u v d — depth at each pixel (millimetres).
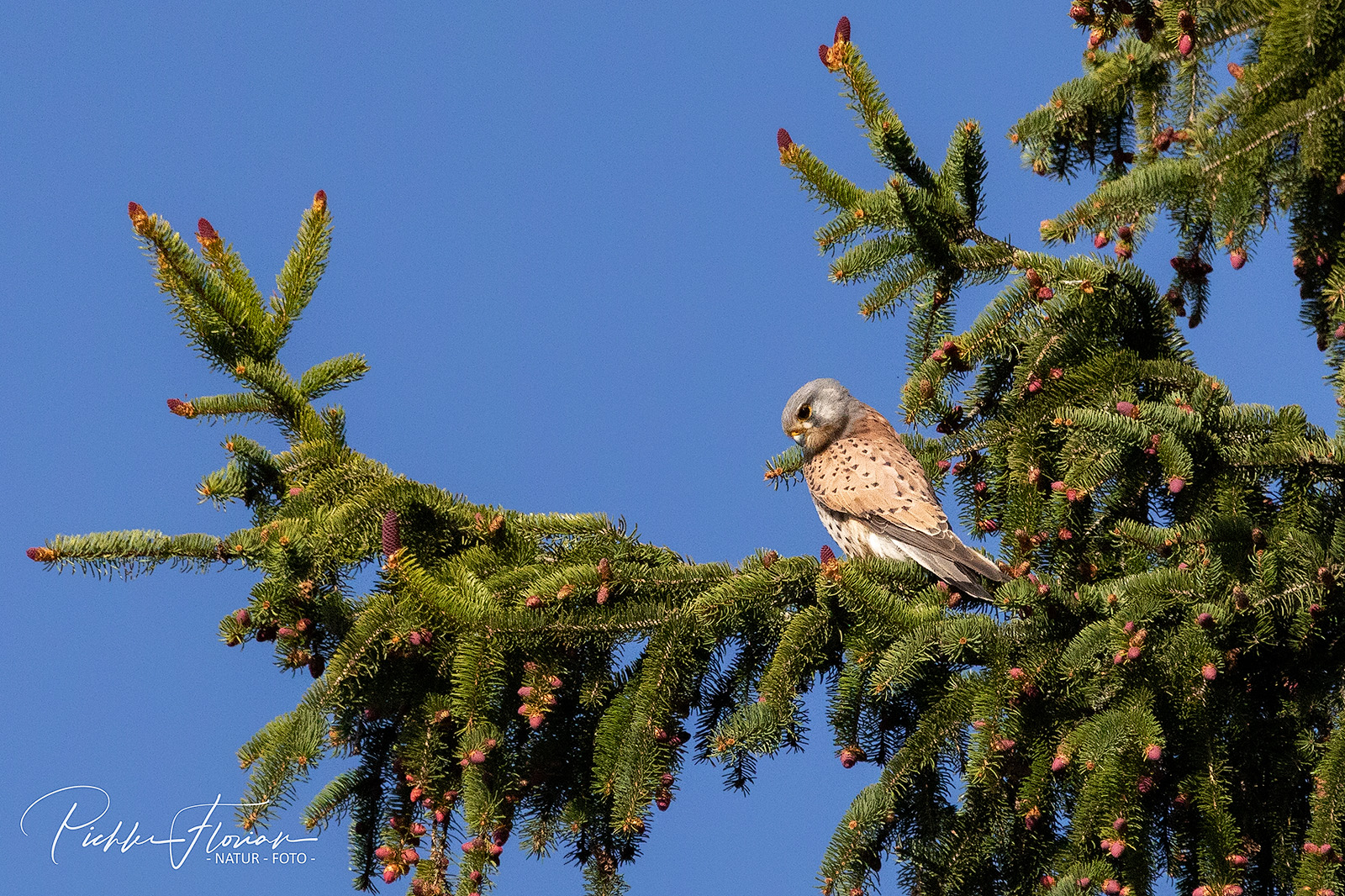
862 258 12031
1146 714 8812
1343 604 9375
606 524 11492
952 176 11938
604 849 10750
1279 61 9633
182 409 12047
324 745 10320
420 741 10117
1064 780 9492
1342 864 8516
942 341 12156
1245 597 9008
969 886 9773
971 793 9703
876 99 11328
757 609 10539
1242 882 9031
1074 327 11570
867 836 9383
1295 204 10445
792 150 11820
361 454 12203
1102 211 10336
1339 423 9953
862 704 10039
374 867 10875
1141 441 10039
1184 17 10531
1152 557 10711
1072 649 9164
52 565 10312
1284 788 9766
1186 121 11062
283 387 12242
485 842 9531
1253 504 10602
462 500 11578
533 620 10109
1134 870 8898
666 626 10273
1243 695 9750
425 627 9938
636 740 9906
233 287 12297
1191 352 11734
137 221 11641
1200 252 11047
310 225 12562
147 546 10453
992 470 12719
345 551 11289
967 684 9648
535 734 10656
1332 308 10344
